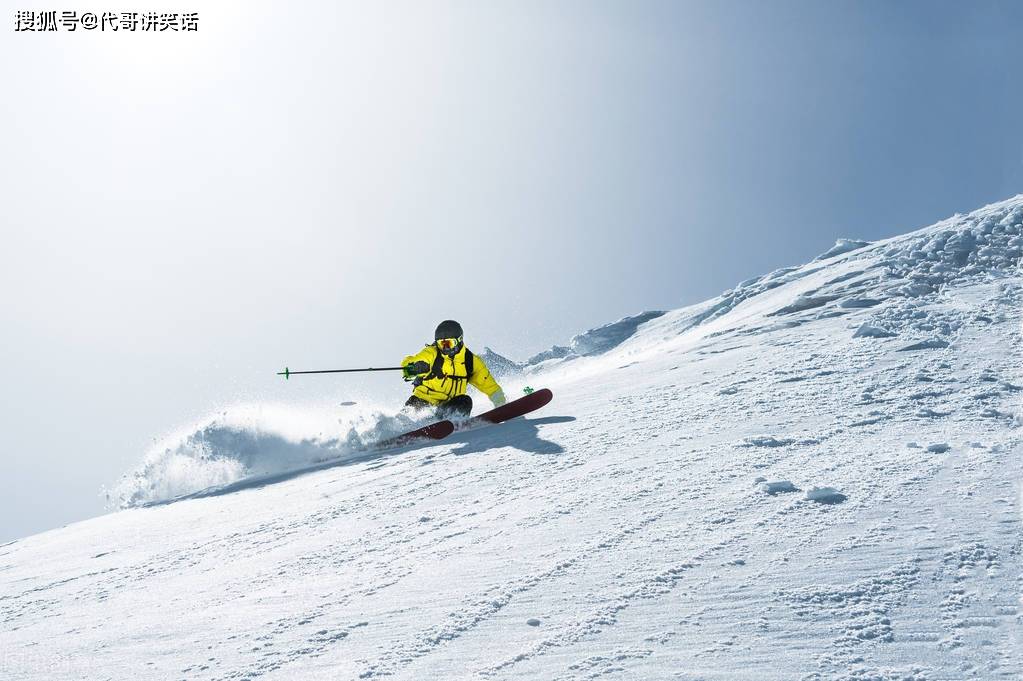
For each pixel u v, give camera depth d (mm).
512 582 3623
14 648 3934
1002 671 2371
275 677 3010
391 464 7316
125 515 8438
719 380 8086
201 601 4242
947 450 4582
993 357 6984
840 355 8031
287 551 5004
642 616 3055
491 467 6207
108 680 3229
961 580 2961
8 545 8383
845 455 4789
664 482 4859
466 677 2770
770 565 3334
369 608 3613
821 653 2594
